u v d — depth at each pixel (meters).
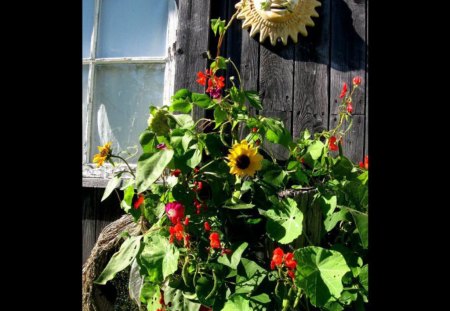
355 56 2.37
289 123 2.39
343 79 2.37
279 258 1.62
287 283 1.76
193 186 1.90
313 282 1.65
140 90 2.57
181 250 1.77
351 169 2.06
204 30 2.40
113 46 2.60
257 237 2.00
